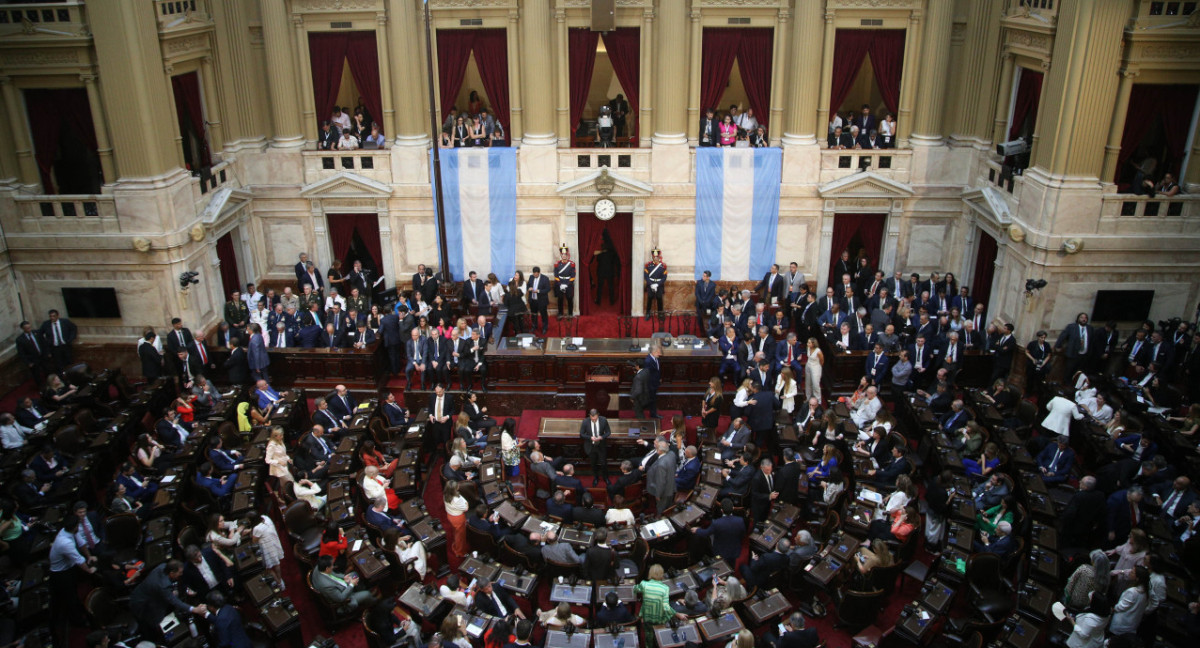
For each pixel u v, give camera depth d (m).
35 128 19.61
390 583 13.57
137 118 18.97
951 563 13.12
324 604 12.97
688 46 22.31
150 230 19.80
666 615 12.27
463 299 23.05
